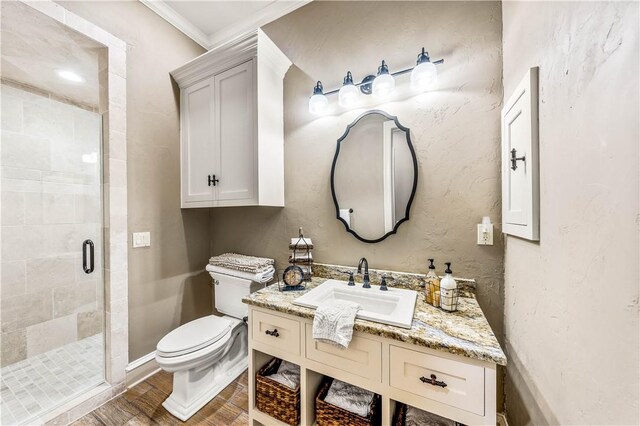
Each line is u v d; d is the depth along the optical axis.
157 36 1.88
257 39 1.54
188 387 1.46
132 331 1.72
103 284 1.63
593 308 0.54
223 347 1.61
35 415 1.41
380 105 1.53
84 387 1.68
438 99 1.38
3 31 1.44
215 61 1.75
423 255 1.42
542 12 0.81
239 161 1.68
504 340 1.24
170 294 1.96
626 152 0.45
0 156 1.98
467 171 1.32
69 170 2.33
